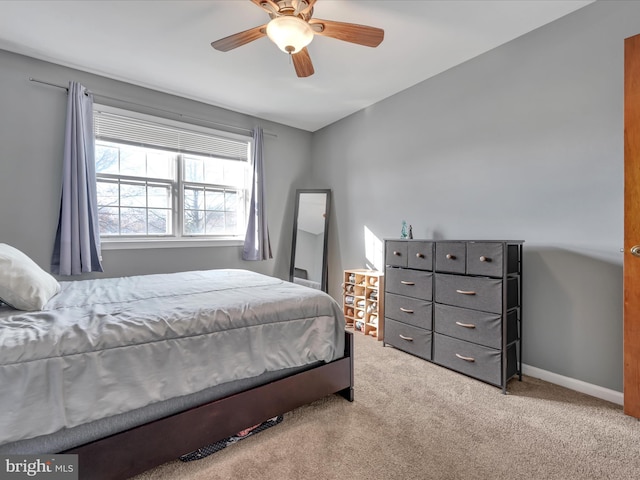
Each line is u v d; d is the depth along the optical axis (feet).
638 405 5.64
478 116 8.41
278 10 5.33
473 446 4.94
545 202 7.21
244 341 5.08
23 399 3.43
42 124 8.48
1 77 7.97
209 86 10.07
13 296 4.64
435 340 8.05
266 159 13.12
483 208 8.37
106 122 9.49
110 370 3.92
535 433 5.26
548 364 7.18
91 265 8.93
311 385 5.81
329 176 13.55
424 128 9.78
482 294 7.06
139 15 6.68
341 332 6.32
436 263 8.04
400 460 4.63
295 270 13.64
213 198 11.96
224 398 4.85
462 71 8.73
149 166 10.52
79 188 8.64
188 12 6.59
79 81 9.00
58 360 3.63
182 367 4.44
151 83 9.85
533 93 7.35
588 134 6.56
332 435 5.22
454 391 6.72
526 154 7.50
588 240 6.59
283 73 9.23
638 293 5.60
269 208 13.28
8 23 6.91
